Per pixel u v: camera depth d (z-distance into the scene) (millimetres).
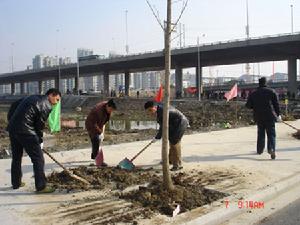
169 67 4129
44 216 3707
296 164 6000
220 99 35969
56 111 9258
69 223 3525
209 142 8281
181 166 5652
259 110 6531
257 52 37312
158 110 5480
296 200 4520
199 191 4477
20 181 4660
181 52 40125
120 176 5023
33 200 4195
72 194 4395
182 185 4672
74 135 11617
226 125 13336
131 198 4203
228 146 7723
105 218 3652
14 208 3943
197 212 3822
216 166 5832
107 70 56312
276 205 4332
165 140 4254
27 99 4457
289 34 31906
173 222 3559
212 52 38812
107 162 6102
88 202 4105
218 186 4746
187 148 7477
